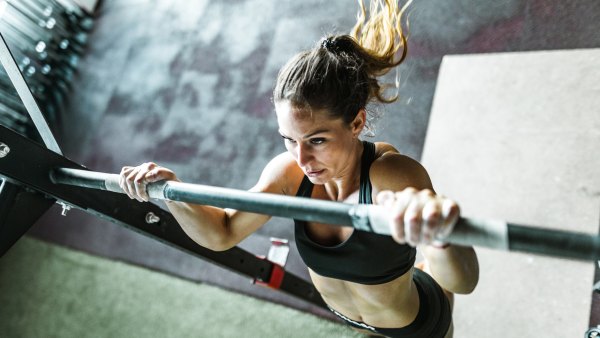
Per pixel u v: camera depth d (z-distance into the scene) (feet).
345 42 4.07
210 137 12.80
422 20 10.84
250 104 12.60
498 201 8.48
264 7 13.52
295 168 4.67
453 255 3.71
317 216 3.14
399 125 10.17
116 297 11.94
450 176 9.10
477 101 9.46
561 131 8.46
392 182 4.26
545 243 2.53
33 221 5.12
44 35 15.44
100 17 16.34
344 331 9.15
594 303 7.32
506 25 9.96
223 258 6.46
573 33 9.23
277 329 9.79
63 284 12.77
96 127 14.74
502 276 8.00
